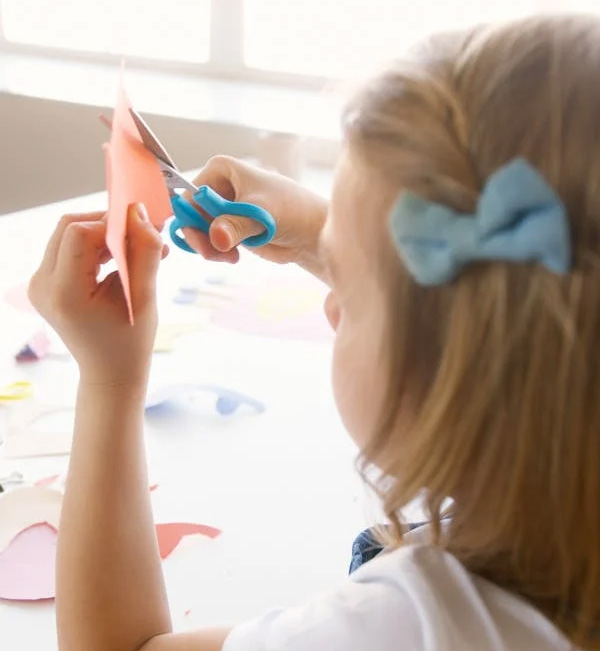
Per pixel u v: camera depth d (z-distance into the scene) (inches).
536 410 15.6
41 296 21.7
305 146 57.7
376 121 16.8
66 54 80.6
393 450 17.9
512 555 17.4
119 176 19.2
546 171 15.2
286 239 29.8
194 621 23.3
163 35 77.7
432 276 15.7
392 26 68.6
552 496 16.0
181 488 28.2
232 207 25.3
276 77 75.1
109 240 17.7
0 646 22.3
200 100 70.6
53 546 25.5
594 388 15.4
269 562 25.4
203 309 40.9
